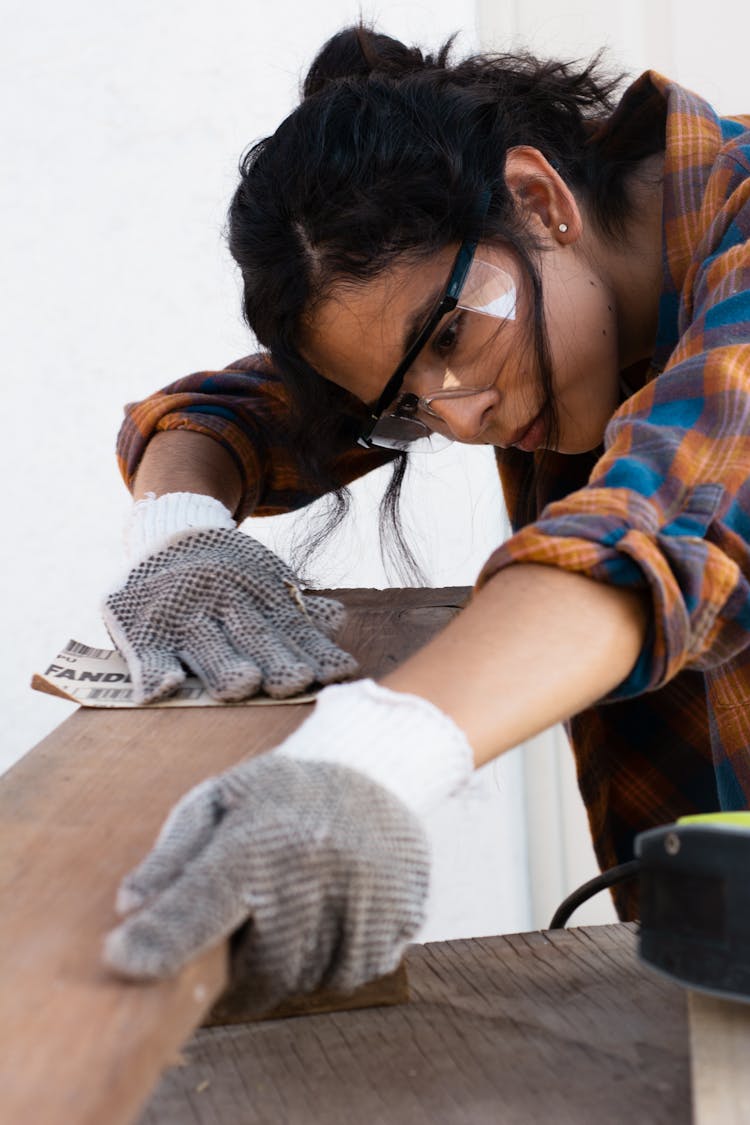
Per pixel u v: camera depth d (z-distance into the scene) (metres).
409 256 1.28
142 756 1.03
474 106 1.32
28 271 2.60
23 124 2.57
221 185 2.56
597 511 0.91
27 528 2.65
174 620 1.29
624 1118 0.82
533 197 1.38
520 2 2.57
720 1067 0.80
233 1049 0.94
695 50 2.56
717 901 0.79
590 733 1.80
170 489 1.58
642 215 1.46
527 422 1.41
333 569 2.64
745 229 1.17
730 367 1.00
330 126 1.28
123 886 0.70
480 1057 0.91
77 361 2.62
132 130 2.56
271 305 1.36
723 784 1.37
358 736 0.79
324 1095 0.87
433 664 0.85
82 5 2.54
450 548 2.67
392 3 2.53
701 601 0.88
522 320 1.33
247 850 0.68
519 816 2.69
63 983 0.64
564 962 1.07
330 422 1.53
